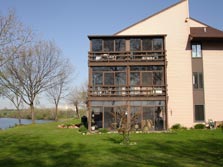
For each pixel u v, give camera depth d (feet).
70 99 234.38
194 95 103.14
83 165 41.86
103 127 94.79
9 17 108.78
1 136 82.84
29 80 150.00
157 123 94.94
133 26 107.24
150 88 97.30
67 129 104.94
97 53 98.73
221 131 88.22
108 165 41.68
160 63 97.50
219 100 102.94
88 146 60.29
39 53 154.30
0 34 107.24
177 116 102.37
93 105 95.91
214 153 50.98
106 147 58.75
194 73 104.01
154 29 106.73
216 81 103.55
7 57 110.73
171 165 41.32
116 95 95.81
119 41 100.53
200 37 101.35
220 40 103.81
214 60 104.32
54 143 65.46
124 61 97.71
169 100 102.89
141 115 95.14
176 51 104.99
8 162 44.57
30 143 66.33
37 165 42.16
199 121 102.17
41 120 212.02
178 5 107.14
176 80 103.71
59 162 44.16
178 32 105.91
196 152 52.13
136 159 46.14
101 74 98.89
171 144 61.98
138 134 82.69
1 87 139.95
